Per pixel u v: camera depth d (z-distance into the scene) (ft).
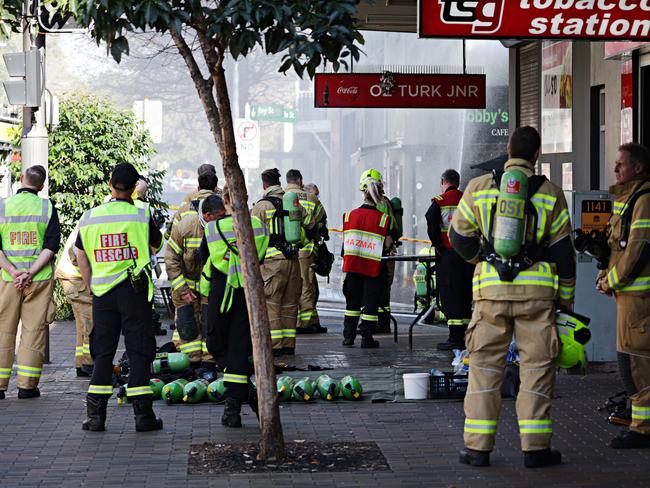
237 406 44.50
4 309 51.98
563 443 40.81
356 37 35.55
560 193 36.60
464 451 37.83
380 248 69.05
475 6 41.29
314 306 78.95
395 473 36.63
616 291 40.01
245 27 35.60
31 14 60.90
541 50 77.71
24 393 51.98
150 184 91.71
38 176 53.16
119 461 38.73
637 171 39.65
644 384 39.63
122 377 53.72
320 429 43.91
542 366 36.81
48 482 35.88
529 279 36.40
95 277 43.98
